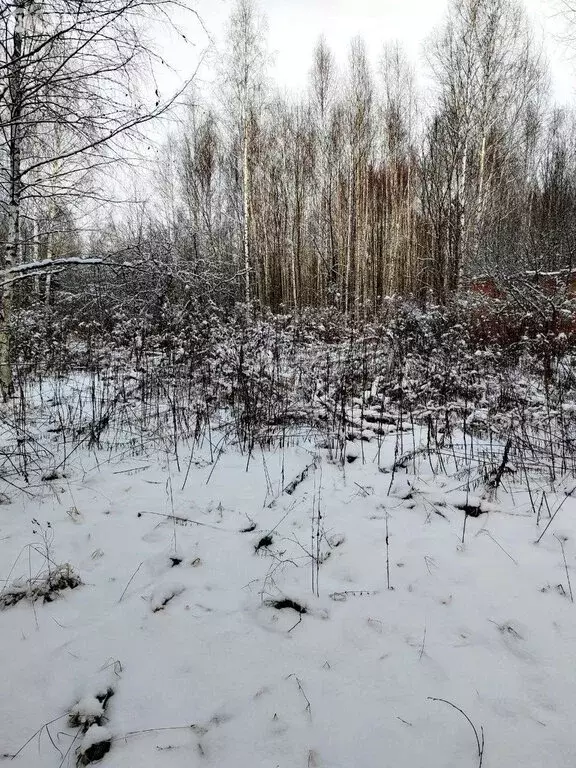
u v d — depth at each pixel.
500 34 14.77
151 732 1.87
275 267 23.16
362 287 21.58
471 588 2.77
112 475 4.39
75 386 7.26
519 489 4.09
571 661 2.21
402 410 6.11
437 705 2.00
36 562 3.00
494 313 9.48
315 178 23.50
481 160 15.02
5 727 1.90
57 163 6.59
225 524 3.52
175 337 6.94
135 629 2.44
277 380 6.27
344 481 4.31
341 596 2.70
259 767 1.74
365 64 20.98
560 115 26.81
